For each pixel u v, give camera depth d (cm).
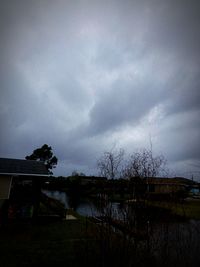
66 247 823
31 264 660
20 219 1369
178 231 343
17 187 1644
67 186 5388
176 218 352
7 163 1581
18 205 1428
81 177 4438
